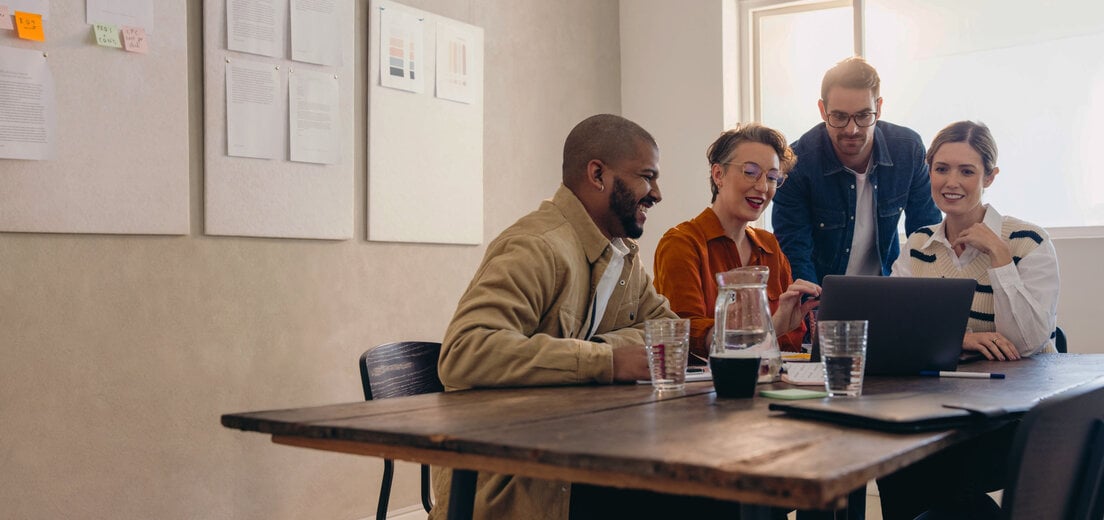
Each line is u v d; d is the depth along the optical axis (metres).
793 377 1.75
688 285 2.56
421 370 2.50
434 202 3.88
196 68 3.09
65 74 2.74
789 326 2.32
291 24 3.33
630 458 0.97
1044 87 4.00
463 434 1.14
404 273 3.78
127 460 2.89
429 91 3.87
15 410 2.65
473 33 4.08
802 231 3.49
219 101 3.12
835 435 1.13
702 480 0.93
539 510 1.56
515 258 1.80
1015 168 4.07
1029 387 1.70
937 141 2.78
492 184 4.20
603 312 2.02
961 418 1.24
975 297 2.70
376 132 3.64
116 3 2.85
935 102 4.23
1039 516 1.23
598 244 1.96
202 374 3.08
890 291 1.94
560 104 4.59
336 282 3.52
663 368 1.60
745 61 4.84
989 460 2.16
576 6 4.71
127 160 2.88
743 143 2.70
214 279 3.13
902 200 3.45
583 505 1.73
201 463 3.08
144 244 2.95
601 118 2.01
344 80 3.52
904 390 1.65
